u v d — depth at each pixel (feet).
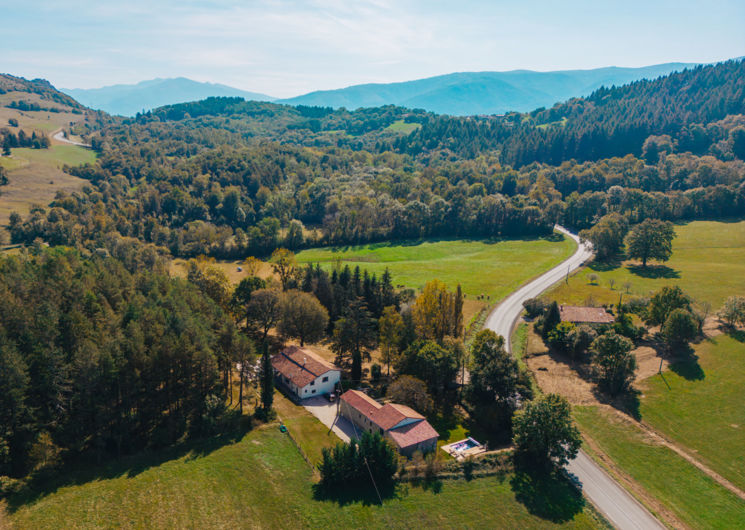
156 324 222.48
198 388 225.97
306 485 190.90
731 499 202.39
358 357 286.46
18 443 177.27
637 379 296.71
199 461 195.83
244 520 168.25
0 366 171.73
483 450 225.56
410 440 216.54
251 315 327.47
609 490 204.33
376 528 173.17
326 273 394.93
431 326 317.63
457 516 182.91
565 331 336.70
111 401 198.39
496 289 467.11
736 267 495.41
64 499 165.68
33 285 246.88
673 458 227.40
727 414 259.80
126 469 186.70
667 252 511.81
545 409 212.23
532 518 184.75
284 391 270.46
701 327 356.59
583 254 588.09
